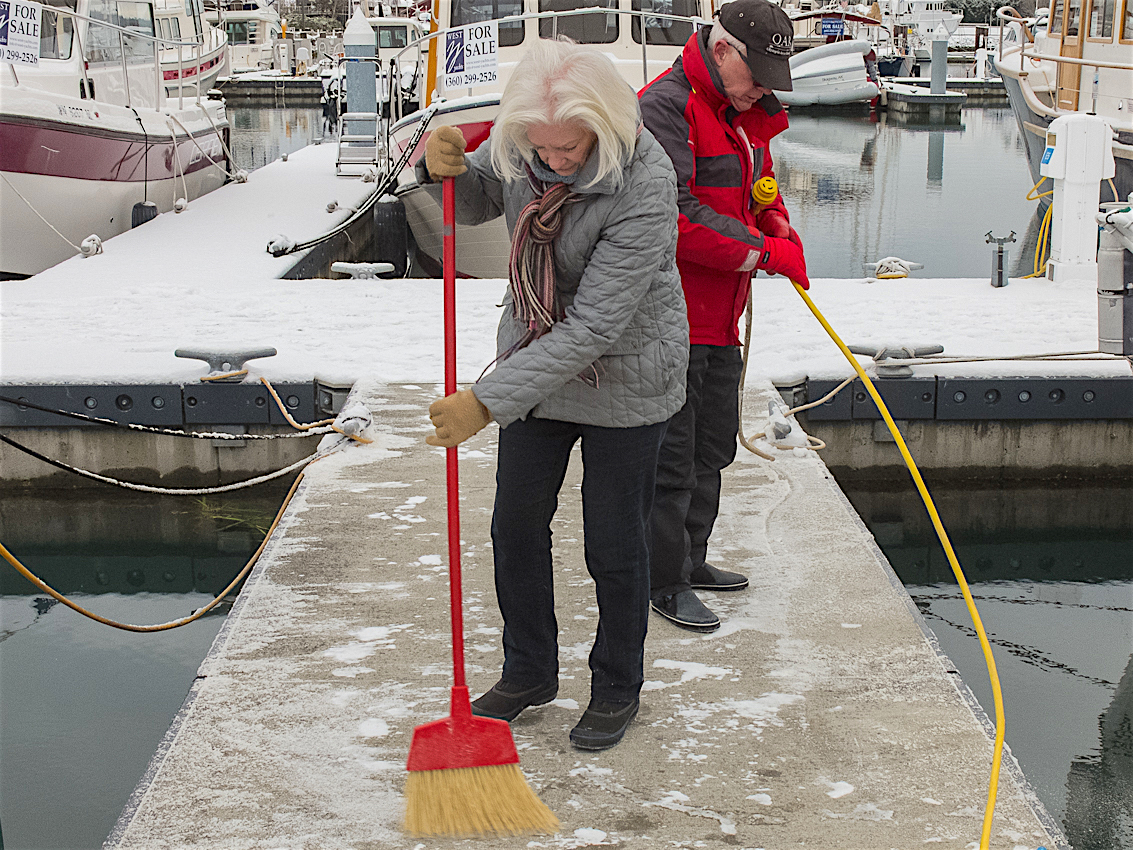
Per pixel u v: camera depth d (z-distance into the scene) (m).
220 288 8.00
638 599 2.37
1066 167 7.91
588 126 1.95
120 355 5.91
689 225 2.60
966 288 7.84
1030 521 5.60
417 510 3.95
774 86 2.54
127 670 4.06
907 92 31.27
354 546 3.62
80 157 10.07
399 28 25.69
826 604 3.17
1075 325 6.60
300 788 2.29
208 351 5.42
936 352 5.47
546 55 1.99
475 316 7.06
